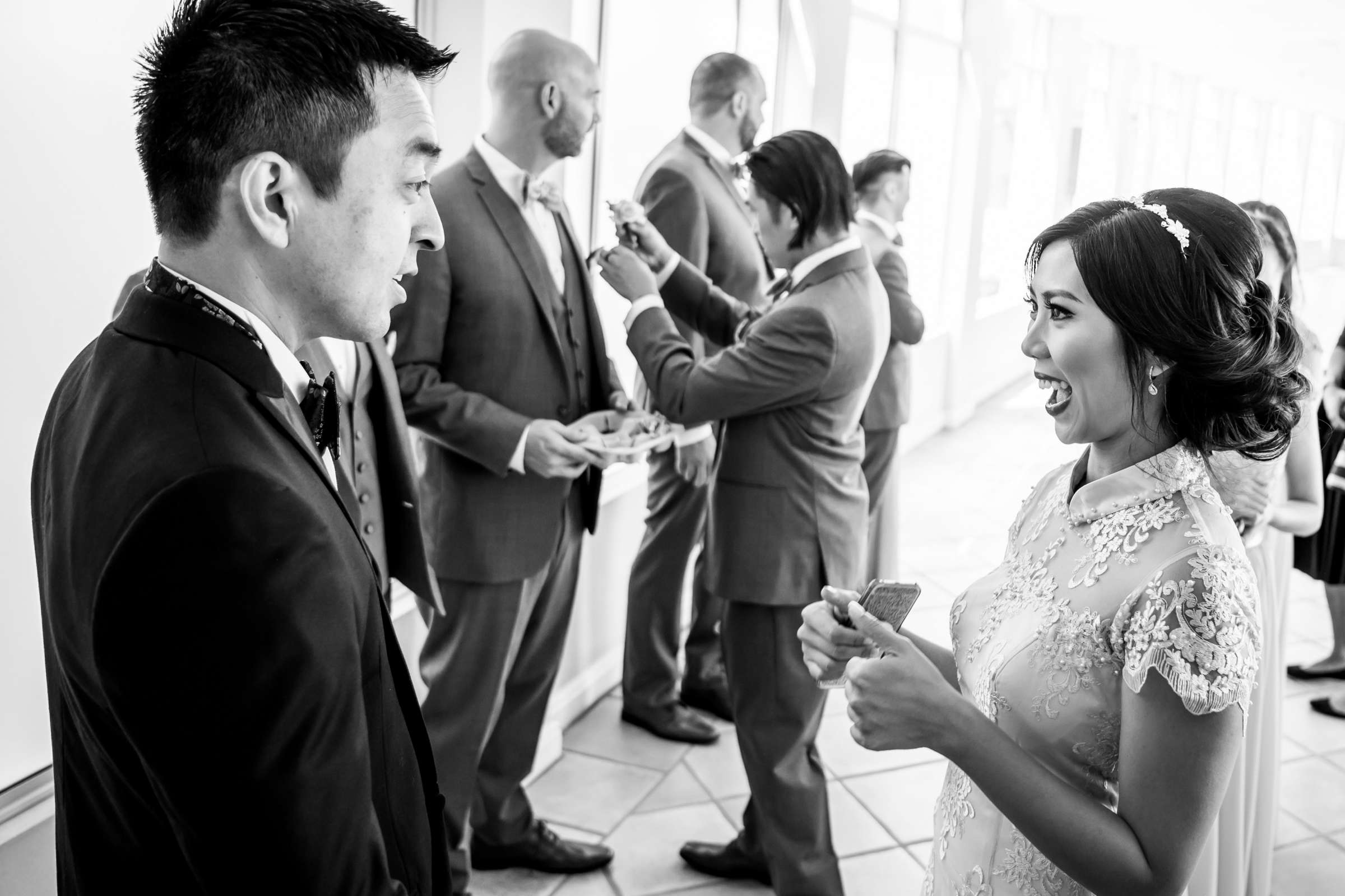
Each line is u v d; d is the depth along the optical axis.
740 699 2.26
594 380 2.38
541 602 2.38
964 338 7.92
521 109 2.12
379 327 0.90
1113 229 1.03
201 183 0.80
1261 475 1.85
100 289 1.66
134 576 0.70
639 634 3.21
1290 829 2.87
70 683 0.79
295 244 0.83
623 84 3.38
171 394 0.76
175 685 0.70
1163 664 0.95
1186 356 1.00
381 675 0.88
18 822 1.56
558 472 2.09
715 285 3.23
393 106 0.85
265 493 0.73
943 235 7.77
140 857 0.81
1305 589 4.83
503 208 2.16
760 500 2.17
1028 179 9.66
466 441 2.08
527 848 2.50
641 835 2.69
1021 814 1.00
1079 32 9.46
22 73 1.50
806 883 2.25
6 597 1.55
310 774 0.73
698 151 3.21
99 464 0.74
